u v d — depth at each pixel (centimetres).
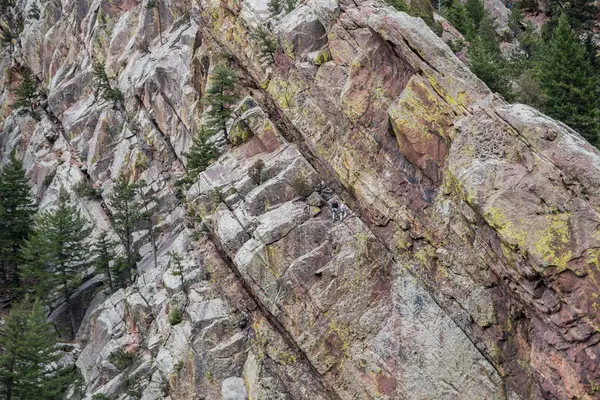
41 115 10025
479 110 3806
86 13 9925
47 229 7088
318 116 5069
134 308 5909
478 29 7244
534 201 3409
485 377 3697
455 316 3881
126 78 8388
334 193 4850
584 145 3481
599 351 3188
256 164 5128
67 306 7056
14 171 8119
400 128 4181
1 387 5253
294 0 5950
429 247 4062
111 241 7544
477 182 3575
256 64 5888
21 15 12531
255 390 4569
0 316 7225
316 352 4319
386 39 4362
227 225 4988
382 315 4153
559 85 5278
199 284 5347
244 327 4947
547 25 7269
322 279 4422
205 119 6362
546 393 3378
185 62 7356
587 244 3250
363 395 4081
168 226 6906
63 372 5753
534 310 3419
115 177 8019
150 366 5275
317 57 5234
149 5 8344
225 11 6544
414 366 3934
